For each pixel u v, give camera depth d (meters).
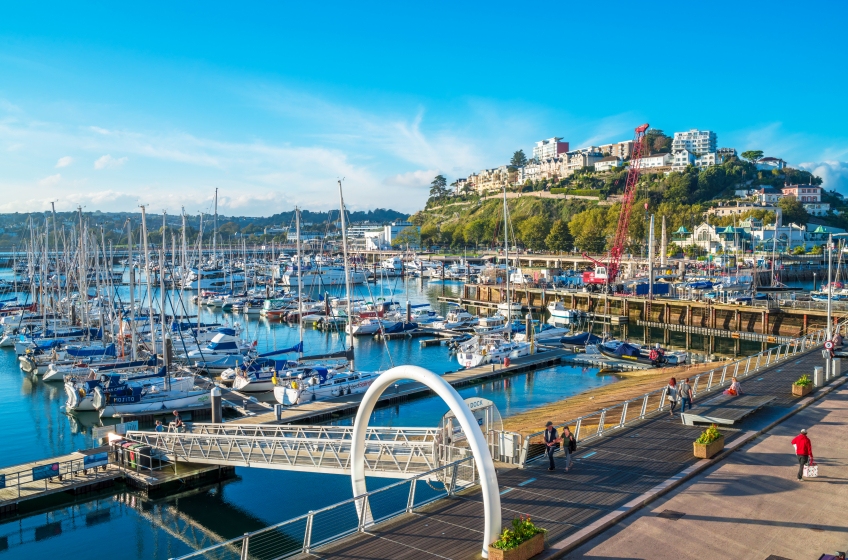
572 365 73.31
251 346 78.88
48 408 57.75
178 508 35.75
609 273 132.62
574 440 26.44
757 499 23.25
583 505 22.45
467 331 94.31
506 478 25.33
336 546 19.41
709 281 128.50
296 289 160.38
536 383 65.19
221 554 30.69
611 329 103.31
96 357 70.00
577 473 25.81
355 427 21.84
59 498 36.00
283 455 35.53
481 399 28.33
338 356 65.12
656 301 105.44
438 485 35.34
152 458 37.94
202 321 110.94
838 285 128.75
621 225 163.88
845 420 33.62
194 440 39.19
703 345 87.69
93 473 38.06
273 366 64.50
